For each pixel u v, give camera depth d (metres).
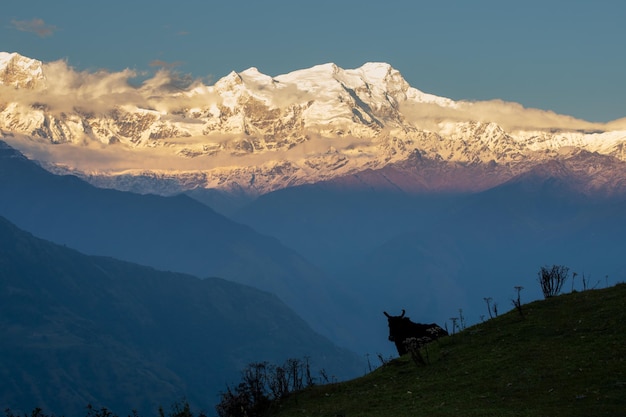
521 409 41.91
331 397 54.72
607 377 43.62
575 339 51.06
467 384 48.78
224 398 57.03
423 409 45.75
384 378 56.06
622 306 54.25
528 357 50.16
